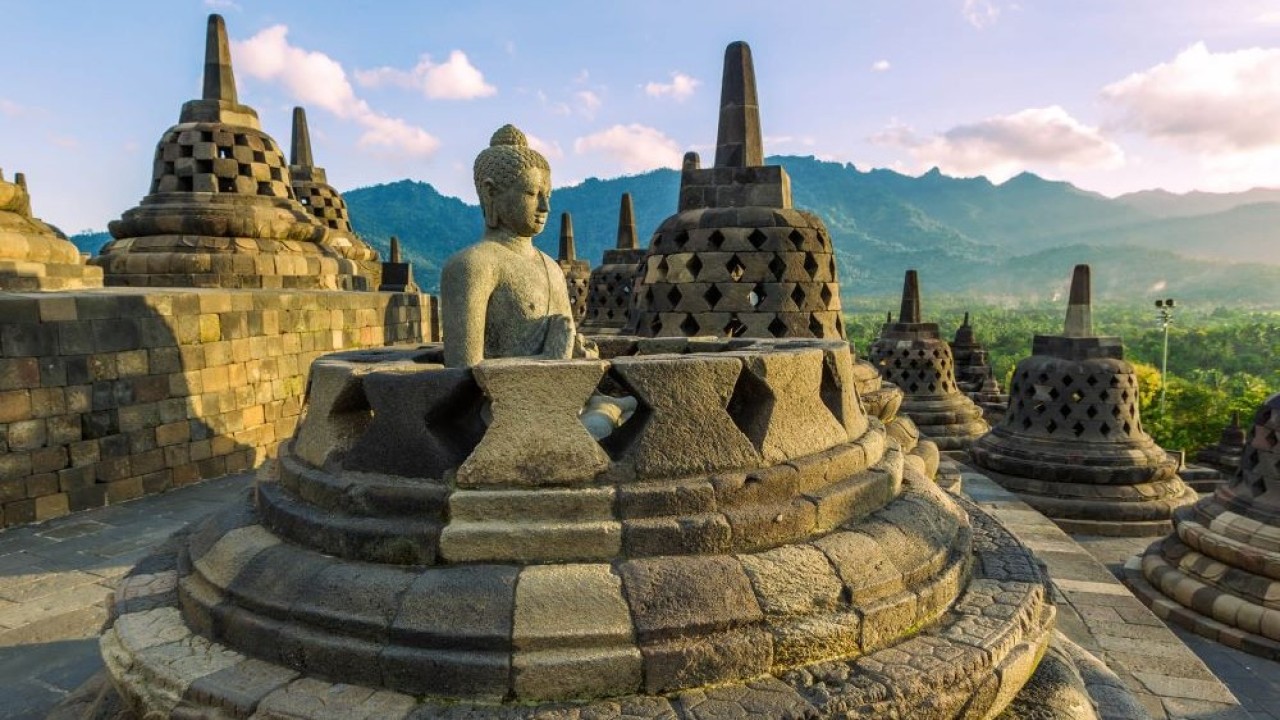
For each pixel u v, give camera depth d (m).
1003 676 3.62
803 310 8.26
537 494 3.61
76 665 5.72
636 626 3.29
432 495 3.67
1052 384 15.25
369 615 3.40
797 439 4.20
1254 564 9.27
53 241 12.20
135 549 8.30
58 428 9.51
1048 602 4.46
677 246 8.44
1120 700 4.72
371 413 4.48
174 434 10.91
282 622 3.59
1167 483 14.64
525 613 3.31
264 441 12.52
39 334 9.27
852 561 3.77
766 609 3.44
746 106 8.90
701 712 3.12
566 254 24.83
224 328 11.66
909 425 8.82
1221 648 9.18
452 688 3.24
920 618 3.87
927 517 4.45
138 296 10.34
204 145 15.55
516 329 4.94
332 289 17.11
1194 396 45.09
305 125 26.05
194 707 3.36
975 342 31.95
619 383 3.93
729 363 3.93
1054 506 14.36
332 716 3.13
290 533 4.02
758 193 8.53
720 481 3.77
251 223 15.51
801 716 3.11
